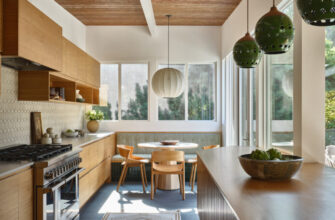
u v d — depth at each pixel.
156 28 6.47
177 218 3.76
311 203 1.36
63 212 2.93
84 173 4.08
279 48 1.72
